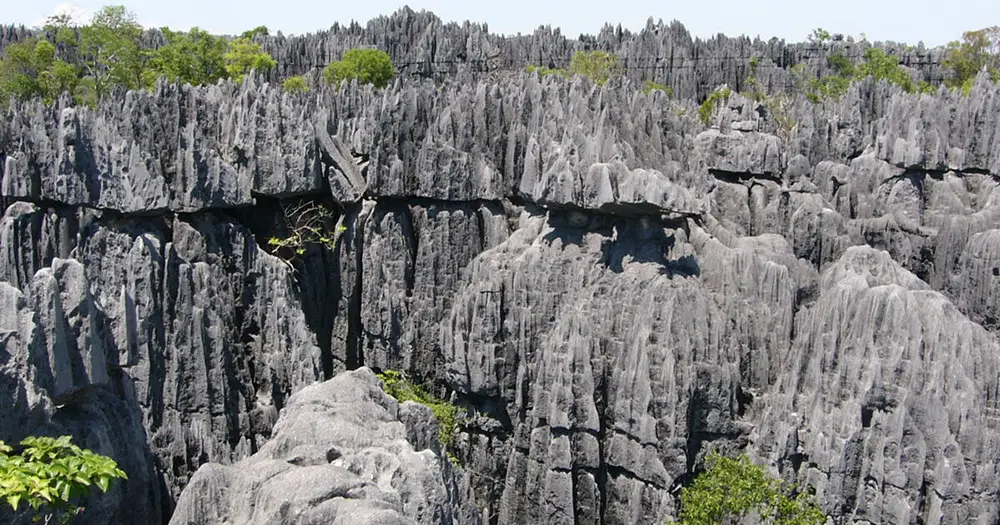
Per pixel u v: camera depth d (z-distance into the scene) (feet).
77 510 107.04
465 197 193.67
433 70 444.14
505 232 195.62
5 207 170.81
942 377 144.77
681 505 160.97
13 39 449.48
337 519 72.95
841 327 153.89
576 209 178.91
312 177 188.85
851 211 207.51
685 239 172.76
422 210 197.57
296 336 178.91
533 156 182.91
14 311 110.83
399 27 499.92
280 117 188.03
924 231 207.92
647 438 162.09
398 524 72.08
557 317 176.76
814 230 189.37
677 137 197.77
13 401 108.58
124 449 128.47
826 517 150.20
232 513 83.20
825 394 153.48
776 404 159.22
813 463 152.87
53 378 114.62
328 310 201.16
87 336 120.37
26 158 162.71
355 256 198.29
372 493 79.15
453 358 183.73
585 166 175.01
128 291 162.50
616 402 167.53
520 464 177.47
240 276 179.32
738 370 165.27
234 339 176.35
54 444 83.15
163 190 165.89
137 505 129.49
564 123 190.08
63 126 161.48
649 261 169.58
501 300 180.24
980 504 141.79
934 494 143.13
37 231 165.07
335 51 467.11
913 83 422.82
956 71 460.55
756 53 464.65
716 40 476.13
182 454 163.63
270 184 186.39
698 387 161.79
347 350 201.16
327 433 93.97
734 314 168.25
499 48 453.58
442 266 195.72
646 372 162.30
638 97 201.87
